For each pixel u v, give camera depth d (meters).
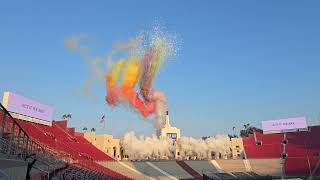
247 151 151.88
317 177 122.00
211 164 141.25
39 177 42.34
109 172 106.69
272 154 143.88
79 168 80.38
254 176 114.81
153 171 126.62
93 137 139.12
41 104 101.56
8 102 84.81
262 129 159.88
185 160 144.38
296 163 133.38
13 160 29.64
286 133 154.62
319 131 149.62
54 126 118.62
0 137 28.64
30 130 90.38
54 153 83.62
